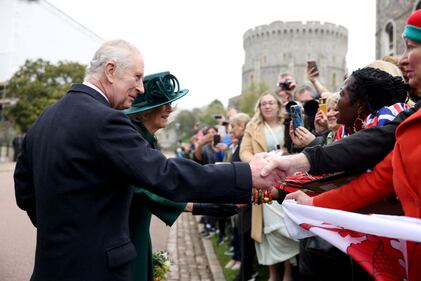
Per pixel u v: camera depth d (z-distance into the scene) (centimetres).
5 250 602
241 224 441
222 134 741
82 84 198
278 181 195
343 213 166
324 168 192
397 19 1806
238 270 525
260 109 468
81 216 175
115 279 178
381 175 183
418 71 178
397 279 167
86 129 175
